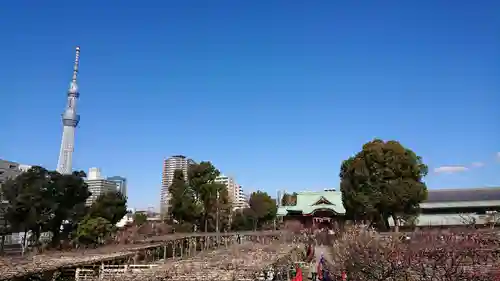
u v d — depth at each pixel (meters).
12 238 76.62
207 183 94.62
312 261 46.44
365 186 69.88
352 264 23.34
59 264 31.48
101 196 75.94
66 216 62.62
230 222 102.88
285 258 38.31
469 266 20.41
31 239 67.00
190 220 93.38
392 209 68.19
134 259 41.03
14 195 58.41
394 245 21.81
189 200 92.19
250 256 36.72
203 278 25.08
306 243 63.25
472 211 89.56
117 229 70.75
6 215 57.75
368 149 70.69
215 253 43.84
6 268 28.02
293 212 103.12
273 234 75.31
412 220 69.06
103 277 29.59
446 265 18.80
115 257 38.12
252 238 74.44
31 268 28.80
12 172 84.94
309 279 37.16
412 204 68.38
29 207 57.34
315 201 103.81
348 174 74.88
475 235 29.56
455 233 28.19
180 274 26.38
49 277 31.27
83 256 38.12
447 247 20.02
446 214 89.12
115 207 74.56
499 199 91.38
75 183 64.25
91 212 71.38
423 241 21.48
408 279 19.59
